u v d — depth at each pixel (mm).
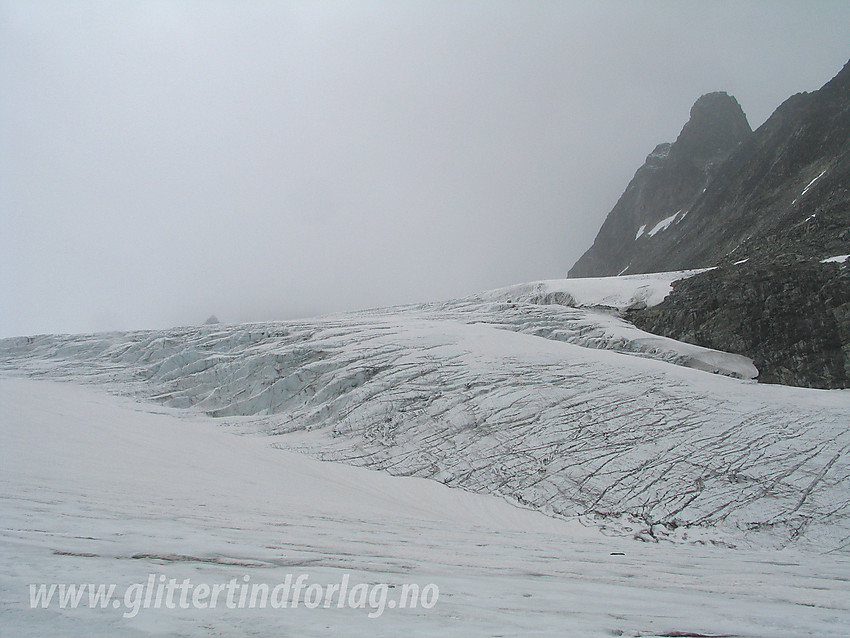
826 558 10242
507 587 4258
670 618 3545
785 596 5027
